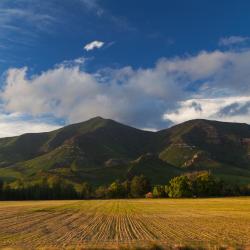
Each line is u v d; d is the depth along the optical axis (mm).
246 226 55094
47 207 113312
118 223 60469
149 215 79875
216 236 42656
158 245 30828
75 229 50844
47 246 34562
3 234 44906
